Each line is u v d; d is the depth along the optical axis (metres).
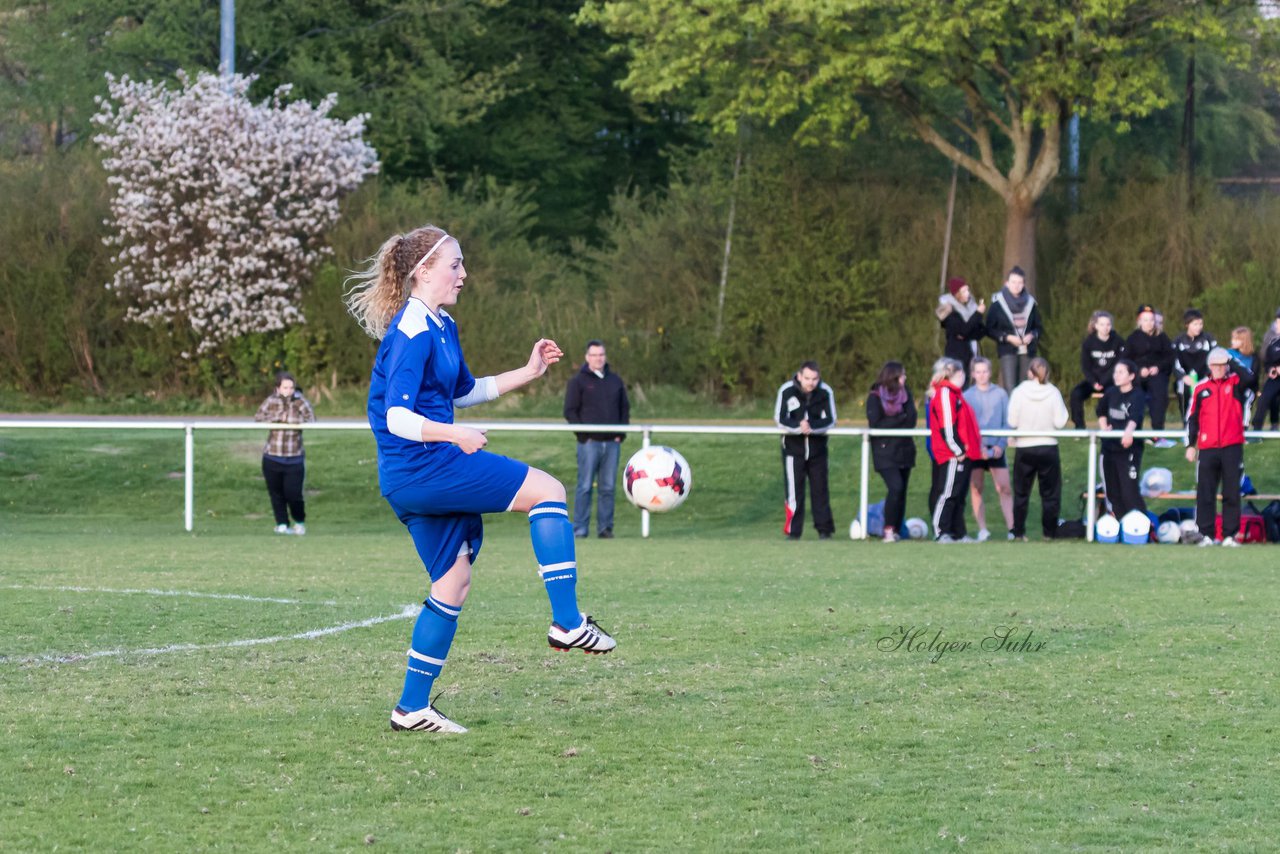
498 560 30.38
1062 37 63.91
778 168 78.12
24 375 72.12
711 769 12.68
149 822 11.02
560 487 13.99
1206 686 16.39
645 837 10.77
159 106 71.88
